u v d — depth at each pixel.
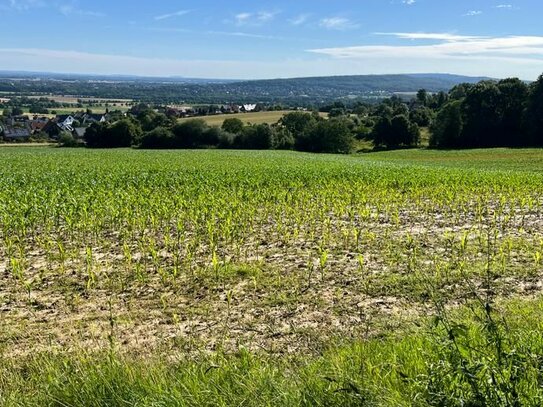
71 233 13.64
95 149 96.56
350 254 11.18
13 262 9.18
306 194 20.42
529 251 11.03
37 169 39.06
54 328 7.23
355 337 6.21
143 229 13.12
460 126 89.75
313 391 4.16
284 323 7.17
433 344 4.86
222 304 8.09
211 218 14.46
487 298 7.87
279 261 10.70
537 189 22.55
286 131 109.69
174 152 82.75
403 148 99.50
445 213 15.57
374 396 3.98
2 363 5.79
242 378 4.43
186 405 4.12
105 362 5.07
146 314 7.71
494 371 3.79
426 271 9.59
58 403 4.39
